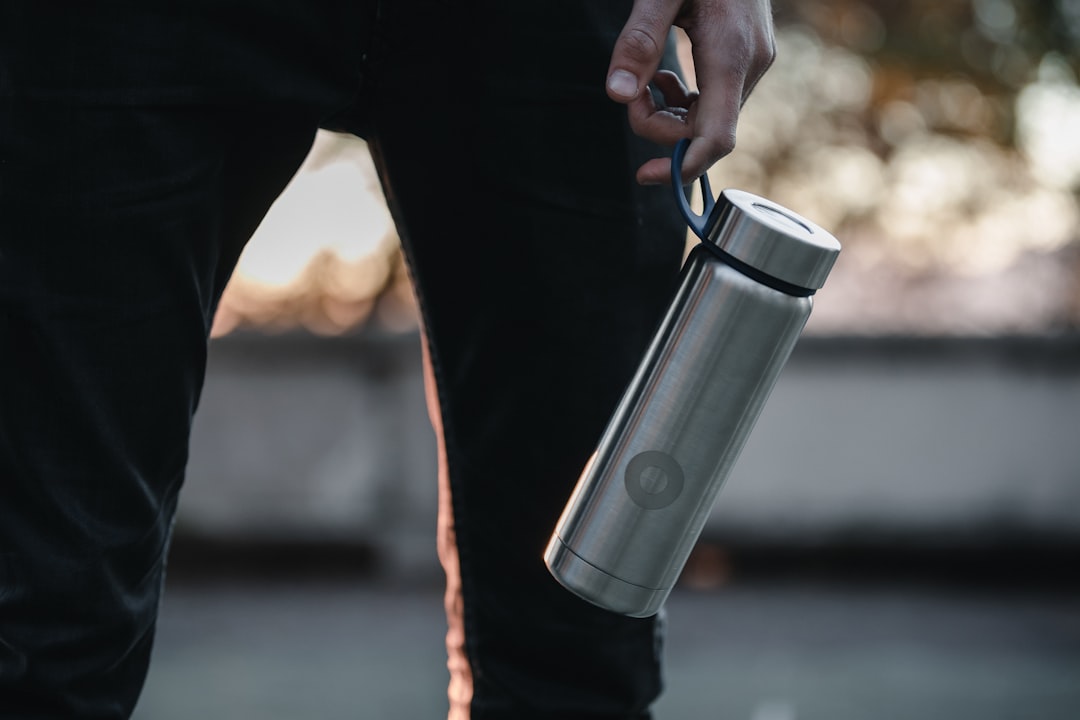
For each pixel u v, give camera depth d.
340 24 0.87
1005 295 5.85
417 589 4.66
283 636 3.75
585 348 0.97
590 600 0.91
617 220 0.97
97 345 0.80
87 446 0.80
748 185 5.77
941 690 3.01
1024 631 3.83
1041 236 5.81
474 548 1.02
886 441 5.01
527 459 0.98
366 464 5.02
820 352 5.00
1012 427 4.97
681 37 4.09
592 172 0.96
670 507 0.90
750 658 3.42
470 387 1.00
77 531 0.80
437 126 0.95
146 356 0.81
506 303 0.97
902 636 3.74
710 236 0.91
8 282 0.78
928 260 5.93
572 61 0.95
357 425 5.04
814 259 0.90
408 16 0.91
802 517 5.02
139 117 0.79
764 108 5.69
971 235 5.86
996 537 4.99
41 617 0.79
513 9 0.93
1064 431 4.96
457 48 0.93
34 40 0.78
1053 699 2.91
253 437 5.07
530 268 0.96
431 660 3.38
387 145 0.97
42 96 0.78
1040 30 5.59
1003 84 5.62
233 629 3.86
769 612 4.14
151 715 2.72
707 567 5.01
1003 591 4.57
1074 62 5.58
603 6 0.96
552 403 0.97
